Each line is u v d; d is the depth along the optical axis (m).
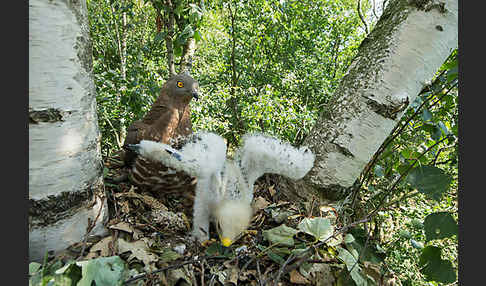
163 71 1.82
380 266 0.40
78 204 0.33
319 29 2.02
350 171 0.44
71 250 0.33
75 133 0.32
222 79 1.71
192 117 1.15
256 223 0.45
